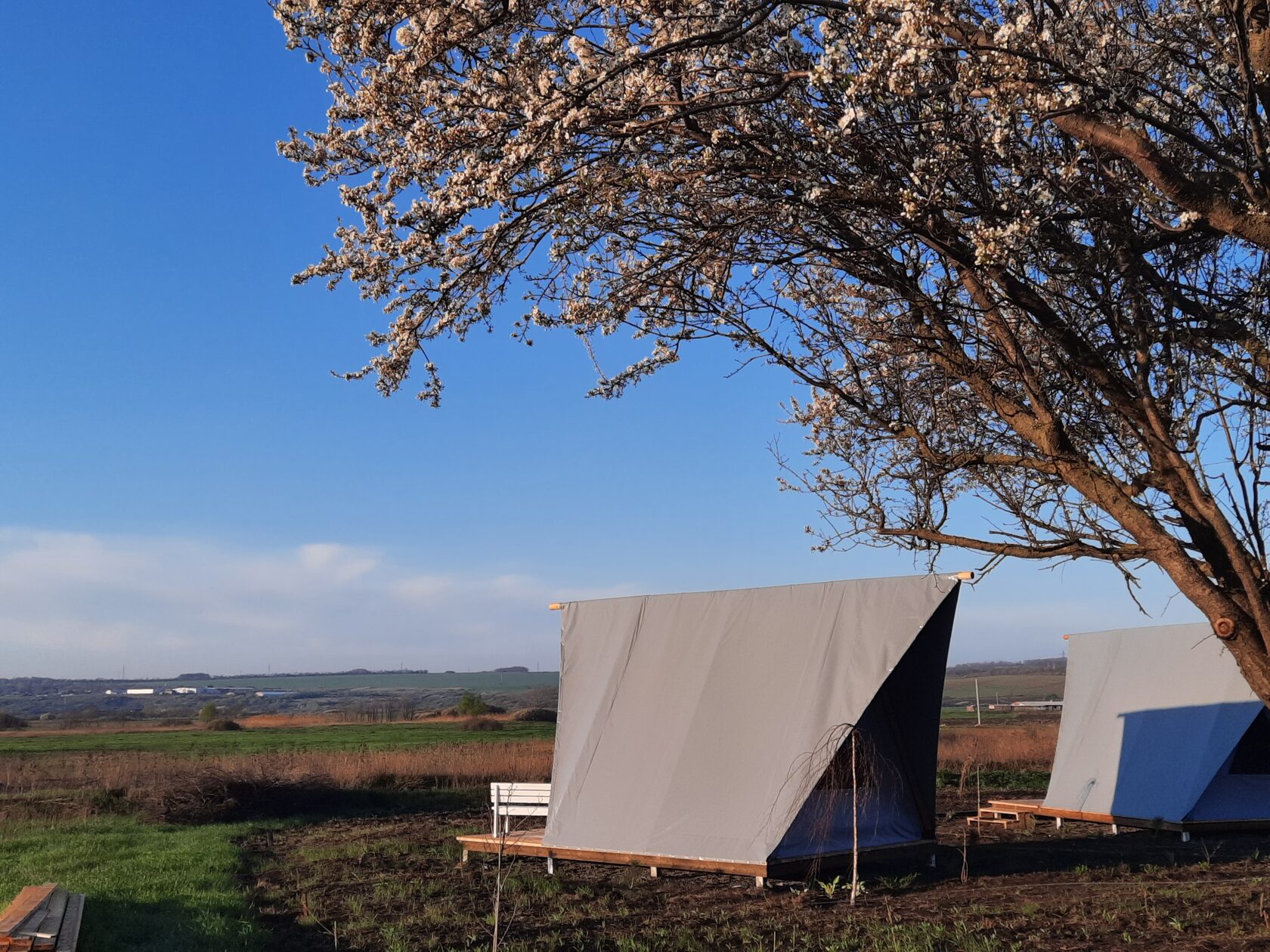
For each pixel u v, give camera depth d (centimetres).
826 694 1140
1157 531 550
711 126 582
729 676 1241
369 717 8375
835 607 1188
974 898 1032
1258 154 464
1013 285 577
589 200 594
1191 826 1472
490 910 1023
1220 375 563
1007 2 520
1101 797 1634
